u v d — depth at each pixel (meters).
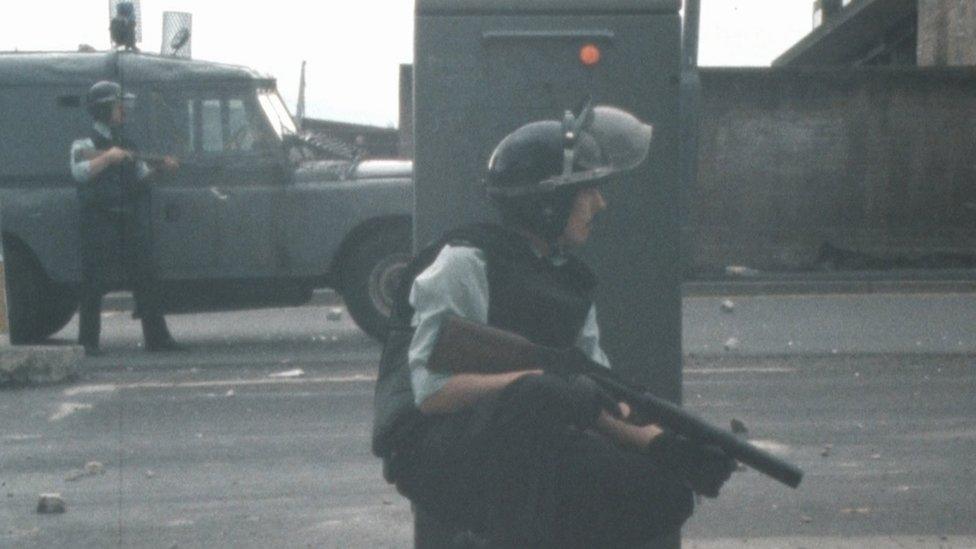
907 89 24.05
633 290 4.96
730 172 24.14
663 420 3.68
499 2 4.97
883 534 6.99
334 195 14.65
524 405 3.54
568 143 3.87
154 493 8.12
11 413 10.82
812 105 24.11
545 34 4.96
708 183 24.14
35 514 7.64
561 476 3.61
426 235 5.00
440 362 3.67
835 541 6.68
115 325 17.92
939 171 24.16
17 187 14.61
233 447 9.40
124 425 10.26
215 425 10.20
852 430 9.76
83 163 13.96
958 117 24.06
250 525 7.32
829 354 13.70
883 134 24.14
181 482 8.39
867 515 7.39
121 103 14.06
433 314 3.72
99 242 14.08
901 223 24.17
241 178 14.56
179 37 15.42
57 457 9.17
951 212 24.16
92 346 14.21
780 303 19.22
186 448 9.39
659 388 4.97
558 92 4.97
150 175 14.29
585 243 4.96
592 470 3.62
